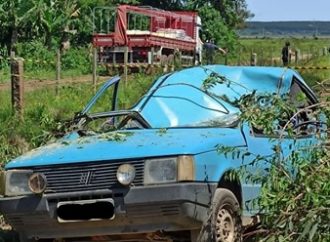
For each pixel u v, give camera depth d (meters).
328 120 7.41
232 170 7.56
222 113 8.67
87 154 7.54
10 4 35.09
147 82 20.67
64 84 20.47
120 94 17.47
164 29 33.84
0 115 13.55
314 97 8.98
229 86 8.85
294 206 6.46
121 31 32.00
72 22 38.97
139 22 33.34
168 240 7.61
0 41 36.03
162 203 7.26
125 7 32.59
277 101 7.59
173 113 8.70
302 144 7.80
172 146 7.48
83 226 7.48
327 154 6.86
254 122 7.53
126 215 7.32
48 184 7.54
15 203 7.62
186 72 9.23
